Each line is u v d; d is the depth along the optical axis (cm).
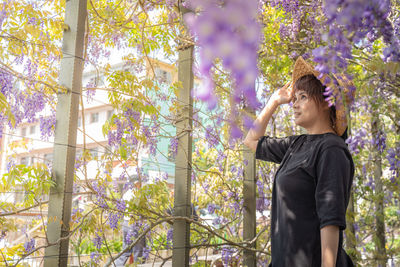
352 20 100
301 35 300
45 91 232
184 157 265
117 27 285
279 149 179
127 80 246
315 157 146
